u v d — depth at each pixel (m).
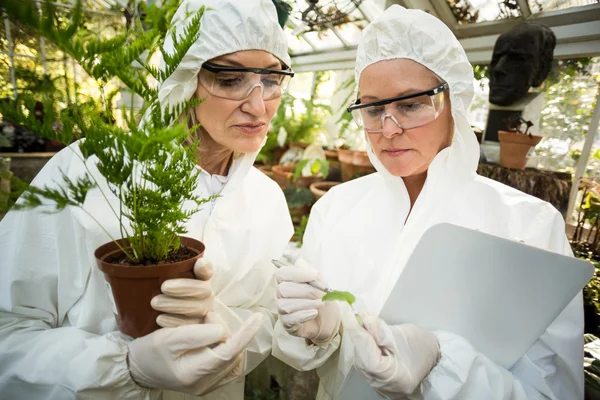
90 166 0.93
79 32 0.52
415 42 0.89
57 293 0.91
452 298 0.83
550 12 1.88
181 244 0.79
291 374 1.50
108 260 0.67
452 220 1.01
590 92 1.78
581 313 0.87
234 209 1.08
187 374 0.70
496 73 1.86
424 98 0.91
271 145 3.30
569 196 1.81
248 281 1.08
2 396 0.77
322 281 0.90
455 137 0.99
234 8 0.87
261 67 0.93
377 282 1.04
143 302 0.69
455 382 0.76
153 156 0.56
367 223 1.12
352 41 3.06
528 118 1.96
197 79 0.92
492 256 0.75
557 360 0.85
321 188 2.57
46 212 0.50
